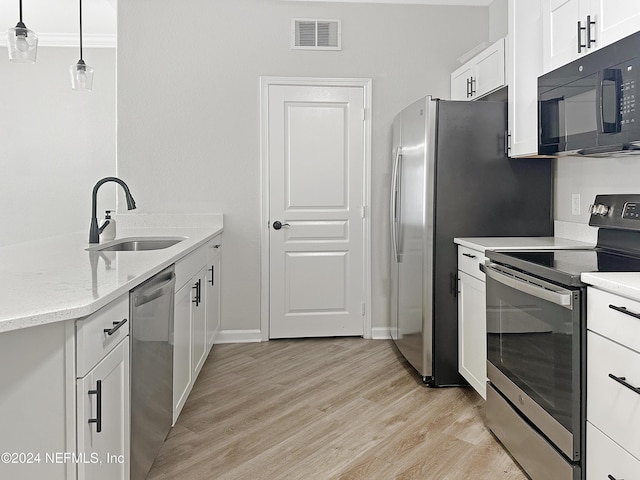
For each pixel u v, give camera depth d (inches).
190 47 154.1
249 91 156.2
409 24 159.8
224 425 101.6
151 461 74.9
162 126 154.3
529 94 107.4
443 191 120.5
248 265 158.7
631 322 57.9
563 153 89.7
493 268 93.1
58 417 50.0
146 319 72.2
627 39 71.8
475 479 82.0
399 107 160.2
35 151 186.1
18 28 88.0
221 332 158.7
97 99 186.4
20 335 48.5
